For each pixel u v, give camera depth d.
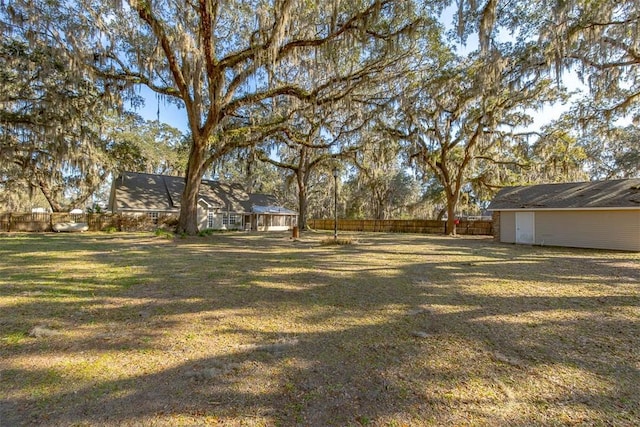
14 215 18.91
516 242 14.09
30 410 1.86
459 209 27.14
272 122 16.02
